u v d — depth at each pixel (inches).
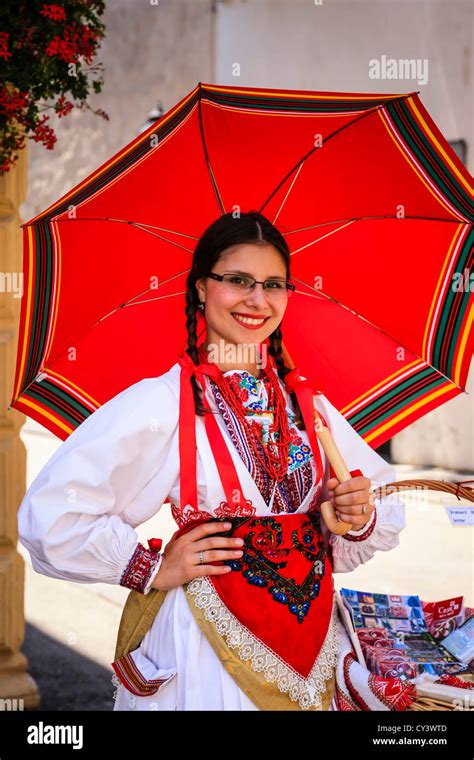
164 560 75.9
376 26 341.7
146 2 430.6
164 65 423.2
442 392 93.8
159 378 80.1
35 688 145.4
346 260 91.7
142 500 78.6
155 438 76.9
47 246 85.9
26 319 87.8
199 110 79.7
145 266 90.1
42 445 419.2
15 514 144.3
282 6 374.6
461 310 90.2
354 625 87.1
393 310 92.8
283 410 80.7
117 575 75.3
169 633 76.2
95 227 86.5
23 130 130.0
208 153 84.6
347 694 77.7
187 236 89.6
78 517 74.6
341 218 89.5
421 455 337.4
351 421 96.0
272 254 79.7
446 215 87.4
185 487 75.7
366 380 95.5
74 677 160.4
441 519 275.4
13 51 116.6
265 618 73.7
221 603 74.1
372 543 84.1
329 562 81.9
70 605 206.1
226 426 78.2
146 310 92.1
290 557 76.2
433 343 92.9
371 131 83.0
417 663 81.7
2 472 142.5
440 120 326.6
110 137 460.4
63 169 502.0
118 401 78.2
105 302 90.1
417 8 327.6
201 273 81.1
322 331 94.7
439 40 322.7
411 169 84.8
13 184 139.1
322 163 86.1
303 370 96.2
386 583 211.9
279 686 73.3
